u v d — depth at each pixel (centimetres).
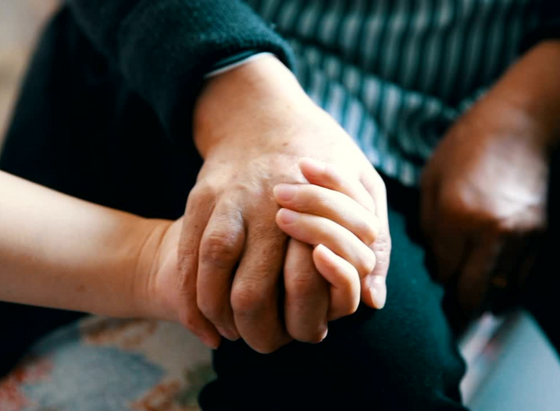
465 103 61
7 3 102
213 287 41
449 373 46
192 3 48
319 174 42
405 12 59
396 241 49
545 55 58
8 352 55
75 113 59
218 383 46
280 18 60
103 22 50
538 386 59
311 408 43
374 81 58
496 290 54
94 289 45
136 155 56
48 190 47
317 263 40
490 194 52
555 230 57
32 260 44
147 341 58
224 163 45
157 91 48
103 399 54
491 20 59
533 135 56
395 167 54
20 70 96
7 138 59
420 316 46
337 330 44
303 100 48
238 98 47
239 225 42
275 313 41
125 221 47
